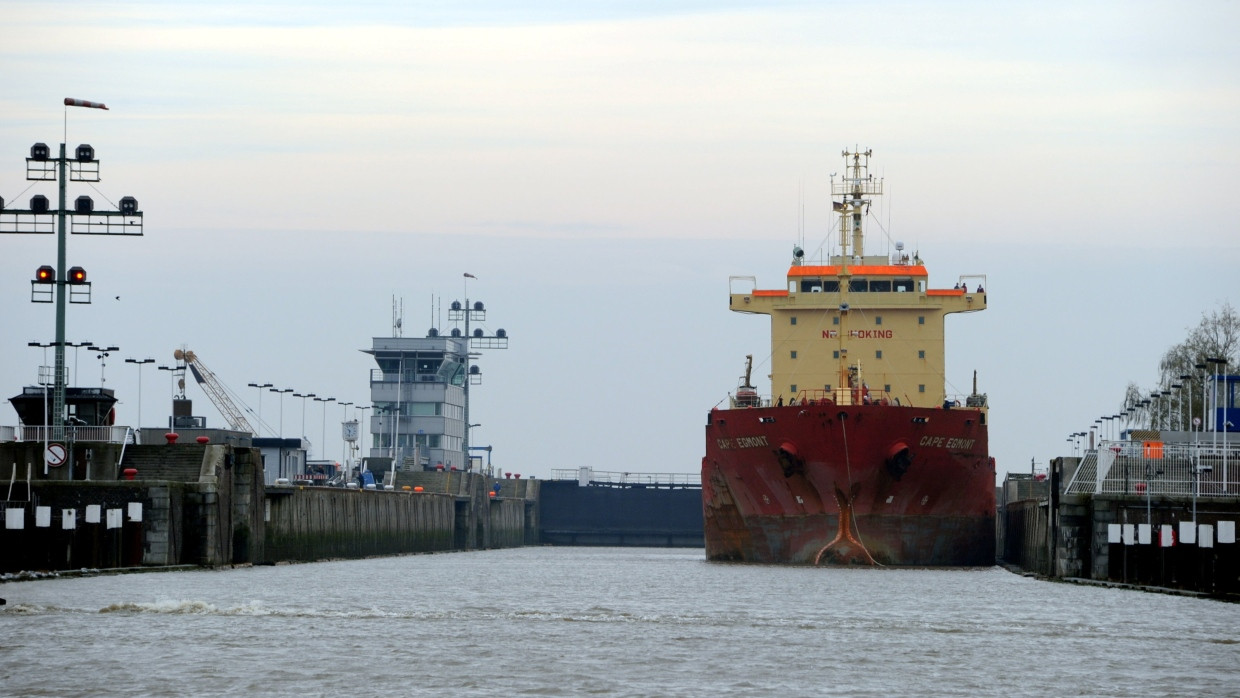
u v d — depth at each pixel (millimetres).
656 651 194500
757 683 172750
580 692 166750
